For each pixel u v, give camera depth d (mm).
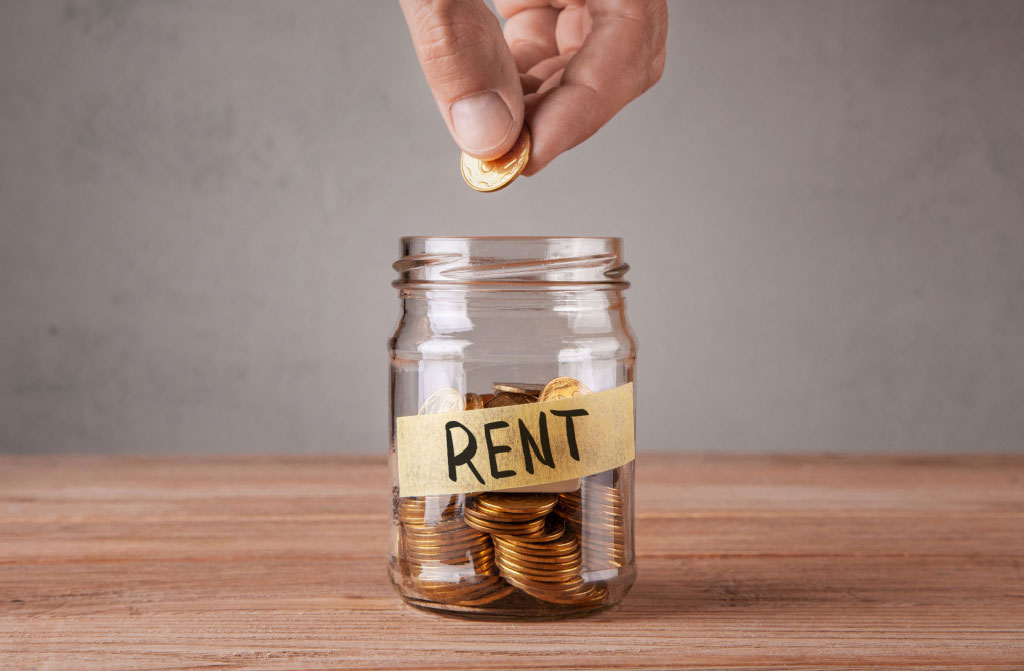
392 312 2236
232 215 2211
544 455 528
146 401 2252
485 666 491
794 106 2193
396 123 2189
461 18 484
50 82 2178
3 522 838
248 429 2262
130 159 2197
